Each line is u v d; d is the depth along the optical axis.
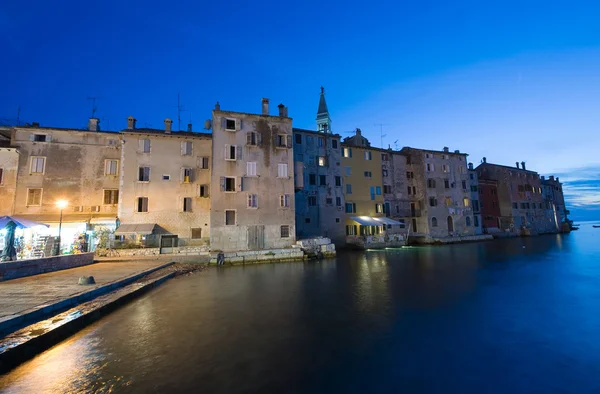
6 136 32.28
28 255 25.98
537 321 11.37
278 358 8.38
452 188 56.38
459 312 12.52
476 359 8.28
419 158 54.69
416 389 6.81
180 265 26.88
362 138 55.25
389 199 51.25
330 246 34.62
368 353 8.68
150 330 10.64
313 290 17.12
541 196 76.19
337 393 6.64
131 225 30.66
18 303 11.05
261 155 33.91
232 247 31.39
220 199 31.66
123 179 31.50
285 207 34.00
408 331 10.41
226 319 11.89
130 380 7.18
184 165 33.59
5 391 6.62
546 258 30.28
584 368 7.74
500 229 66.12
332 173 44.91
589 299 14.45
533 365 7.93
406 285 18.12
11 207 28.88
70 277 17.38
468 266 25.72
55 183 30.30
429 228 52.44
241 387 6.89
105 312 12.41
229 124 33.62
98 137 32.22
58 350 8.84
